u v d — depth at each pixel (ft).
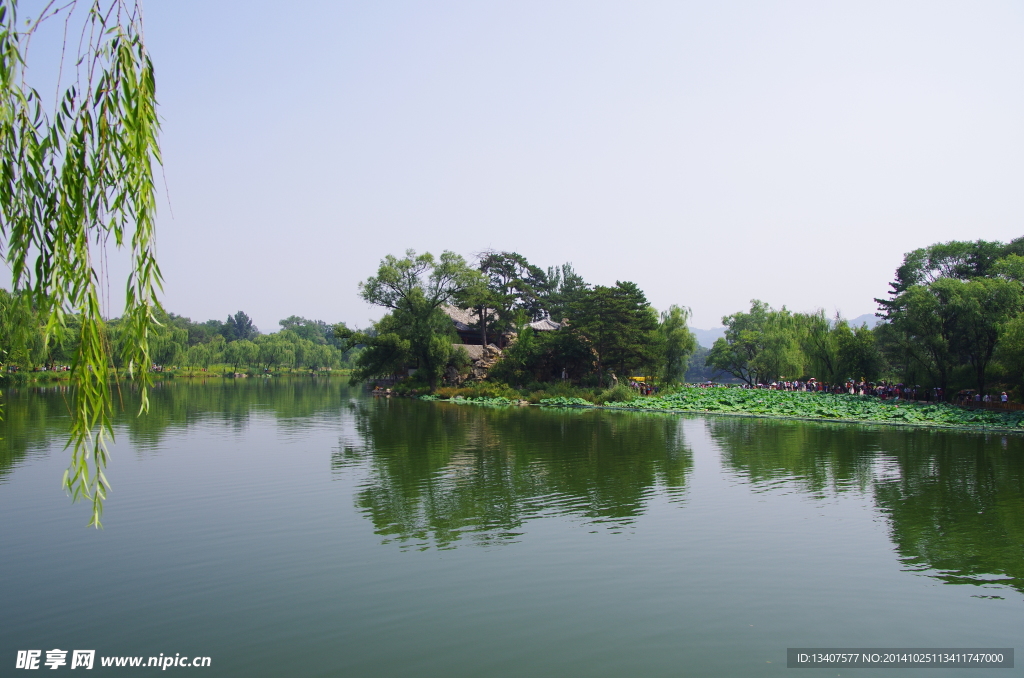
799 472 78.89
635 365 236.22
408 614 37.22
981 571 44.52
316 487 68.23
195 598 39.14
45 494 63.21
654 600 39.40
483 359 256.93
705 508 60.59
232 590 40.34
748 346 310.86
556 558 46.52
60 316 23.02
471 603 38.78
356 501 62.34
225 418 140.26
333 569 44.04
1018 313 151.23
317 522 54.95
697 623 36.40
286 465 81.00
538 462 85.20
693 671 31.22
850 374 206.08
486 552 47.73
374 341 231.50
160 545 48.62
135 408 161.89
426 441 105.60
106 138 23.04
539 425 133.28
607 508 60.44
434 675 30.73
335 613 37.24
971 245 231.71
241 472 75.92
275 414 152.25
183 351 334.03
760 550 48.57
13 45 22.59
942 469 81.25
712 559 46.55
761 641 34.42
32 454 84.07
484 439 108.78
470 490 67.56
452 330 260.42
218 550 47.62
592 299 221.05
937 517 57.82
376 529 53.11
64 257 23.11
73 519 55.11
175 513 57.41
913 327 170.60
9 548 47.73
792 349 255.50
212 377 417.69
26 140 23.12
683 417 155.94
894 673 31.17
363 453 91.76
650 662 32.09
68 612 37.14
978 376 166.61
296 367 538.47
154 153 23.67
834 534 52.54
